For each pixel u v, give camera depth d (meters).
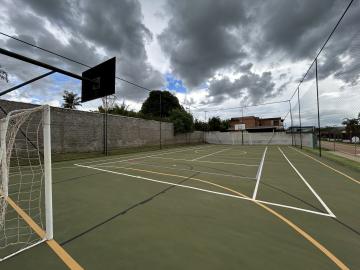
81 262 2.34
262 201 4.61
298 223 3.43
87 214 3.80
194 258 2.42
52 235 2.89
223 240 2.84
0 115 10.34
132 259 2.39
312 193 5.27
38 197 4.88
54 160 11.62
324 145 27.25
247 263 2.32
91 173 7.95
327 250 2.61
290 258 2.42
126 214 3.80
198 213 3.86
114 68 4.91
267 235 3.00
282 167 9.64
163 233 3.05
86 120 15.24
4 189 4.19
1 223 3.32
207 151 19.70
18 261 2.36
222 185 6.08
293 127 28.19
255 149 22.50
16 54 3.47
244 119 51.25
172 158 13.47
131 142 20.12
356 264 2.32
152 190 5.49
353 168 8.97
